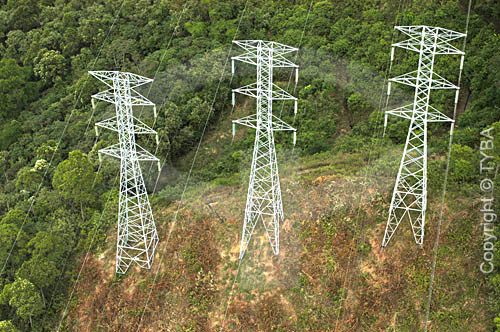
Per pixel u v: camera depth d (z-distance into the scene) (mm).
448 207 42875
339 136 51844
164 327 40656
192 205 49062
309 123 52938
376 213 43875
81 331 42688
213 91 57156
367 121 51594
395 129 49781
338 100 54312
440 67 51594
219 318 39750
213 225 46531
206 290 41656
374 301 38219
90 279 46031
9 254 46844
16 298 41938
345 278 39906
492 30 52500
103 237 48750
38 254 45906
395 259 40406
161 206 50000
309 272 40906
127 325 41875
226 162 52531
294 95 55875
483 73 48844
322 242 42844
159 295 42719
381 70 54500
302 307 38906
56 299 45156
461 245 40250
